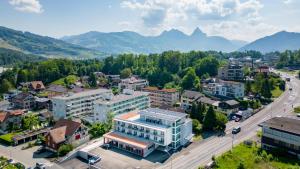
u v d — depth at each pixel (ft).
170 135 311.88
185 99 491.31
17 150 326.65
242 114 414.41
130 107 451.94
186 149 311.06
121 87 652.07
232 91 512.63
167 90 538.88
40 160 297.12
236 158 272.51
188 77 628.28
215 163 262.67
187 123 334.03
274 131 287.28
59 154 306.14
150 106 524.93
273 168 250.16
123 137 324.80
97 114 422.00
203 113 400.26
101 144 329.31
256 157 268.41
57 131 330.75
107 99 436.76
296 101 485.97
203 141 330.95
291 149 275.80
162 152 305.94
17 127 401.70
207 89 558.97
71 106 449.48
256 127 370.94
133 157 294.87
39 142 346.54
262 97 504.02
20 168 274.16
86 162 290.56
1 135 374.02
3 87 654.94
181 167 267.39
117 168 269.03
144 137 323.78
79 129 345.31
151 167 270.26
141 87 640.99
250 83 568.41
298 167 245.45
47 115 451.94
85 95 474.90
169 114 339.77
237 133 352.49
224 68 649.20
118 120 345.92
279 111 436.76
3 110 474.49
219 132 359.05
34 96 565.94
